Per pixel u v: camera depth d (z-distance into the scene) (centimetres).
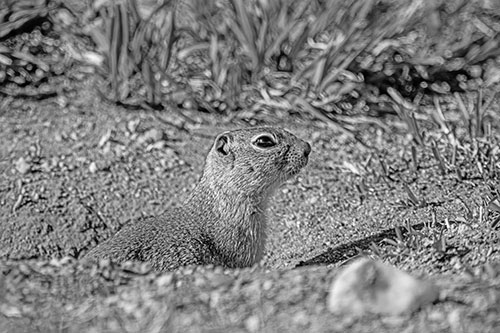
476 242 898
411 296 652
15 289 709
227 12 1390
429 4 1394
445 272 834
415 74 1338
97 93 1321
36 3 1409
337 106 1303
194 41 1379
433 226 1003
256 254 1015
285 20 1377
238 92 1320
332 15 1383
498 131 1235
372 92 1319
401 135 1253
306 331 634
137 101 1309
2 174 1200
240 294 684
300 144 1021
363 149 1237
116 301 686
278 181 1018
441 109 1293
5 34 1375
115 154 1236
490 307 652
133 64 1338
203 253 952
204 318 654
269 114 1298
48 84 1334
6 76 1335
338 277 675
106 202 1170
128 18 1361
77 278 731
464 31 1386
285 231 1109
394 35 1374
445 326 632
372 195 1147
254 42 1349
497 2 1420
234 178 998
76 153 1236
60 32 1387
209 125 1284
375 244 977
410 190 1109
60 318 663
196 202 1008
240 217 998
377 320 641
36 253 1116
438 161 1188
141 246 934
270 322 646
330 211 1130
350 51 1348
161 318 657
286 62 1353
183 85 1330
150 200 1174
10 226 1139
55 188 1181
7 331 644
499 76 1332
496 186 1107
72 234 1134
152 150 1244
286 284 695
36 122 1281
